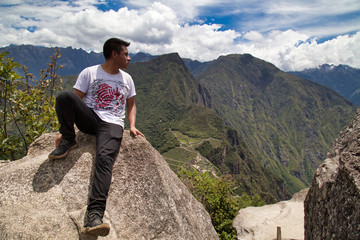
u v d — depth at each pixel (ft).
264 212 50.49
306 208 16.47
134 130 12.30
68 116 10.35
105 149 10.34
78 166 10.90
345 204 10.62
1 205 9.32
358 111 14.51
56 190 10.12
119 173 11.23
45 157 11.19
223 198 46.06
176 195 11.89
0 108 23.15
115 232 9.90
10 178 10.09
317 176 14.79
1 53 20.81
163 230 10.42
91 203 9.46
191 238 11.46
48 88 24.88
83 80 11.24
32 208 9.45
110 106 11.27
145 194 10.96
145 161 11.66
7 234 8.68
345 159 11.25
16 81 23.53
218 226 45.65
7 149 23.52
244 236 43.06
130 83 12.47
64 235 9.16
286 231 42.55
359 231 9.34
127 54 11.50
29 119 23.97
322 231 12.87
